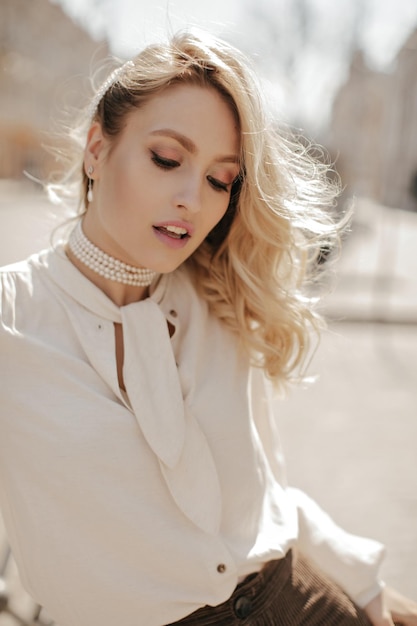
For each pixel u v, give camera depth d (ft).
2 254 33.42
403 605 5.15
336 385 19.67
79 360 4.11
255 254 5.05
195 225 4.31
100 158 4.35
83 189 4.84
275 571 4.67
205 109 4.15
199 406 4.55
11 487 4.11
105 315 4.28
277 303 5.12
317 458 14.28
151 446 4.09
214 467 4.37
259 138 4.30
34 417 3.98
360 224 63.72
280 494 5.08
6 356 4.02
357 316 28.63
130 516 4.08
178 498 4.17
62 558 4.10
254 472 4.71
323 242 5.28
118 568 4.15
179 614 4.22
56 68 103.19
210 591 4.26
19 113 107.24
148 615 4.20
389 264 45.78
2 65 63.36
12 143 111.96
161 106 4.11
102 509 4.04
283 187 4.72
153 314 4.39
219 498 4.34
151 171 4.13
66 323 4.23
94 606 4.18
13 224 51.52
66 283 4.26
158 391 4.28
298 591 4.68
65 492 4.01
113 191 4.21
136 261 4.30
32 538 4.10
